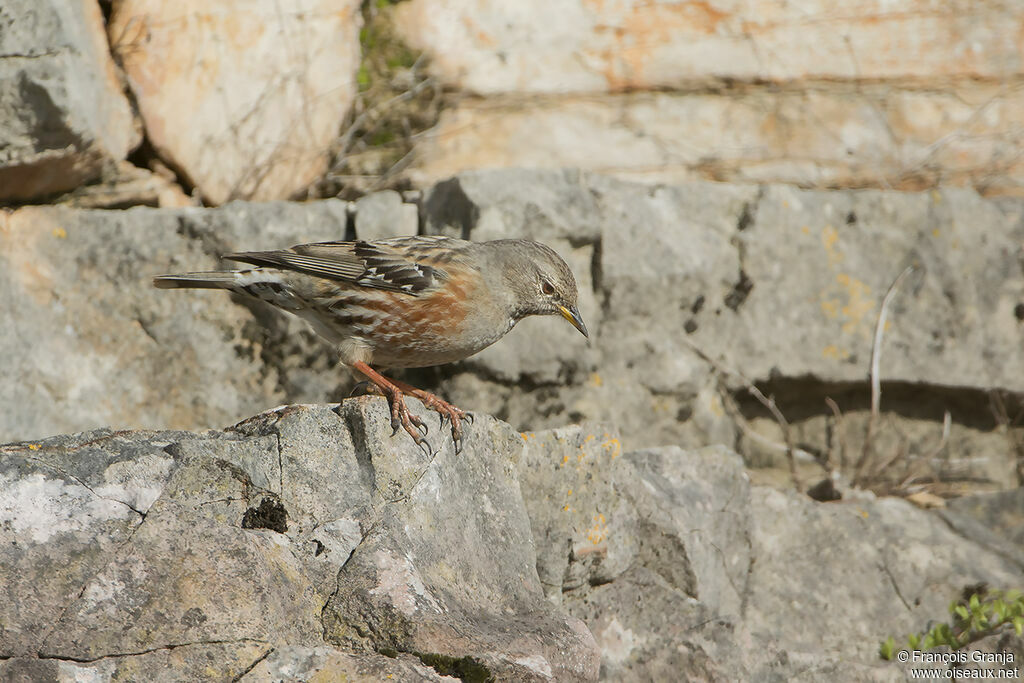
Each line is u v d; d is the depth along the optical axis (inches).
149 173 444.1
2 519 249.6
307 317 357.4
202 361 421.1
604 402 443.5
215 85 458.3
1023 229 486.3
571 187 445.1
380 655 256.8
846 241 472.4
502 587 301.1
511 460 330.3
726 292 459.8
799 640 379.2
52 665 236.2
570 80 518.3
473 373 430.0
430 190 446.6
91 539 253.4
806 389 472.7
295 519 276.8
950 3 528.4
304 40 482.3
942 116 528.4
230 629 248.8
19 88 394.6
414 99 509.7
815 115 525.3
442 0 514.3
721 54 523.8
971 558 414.3
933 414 483.8
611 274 443.8
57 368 406.3
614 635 347.3
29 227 411.2
